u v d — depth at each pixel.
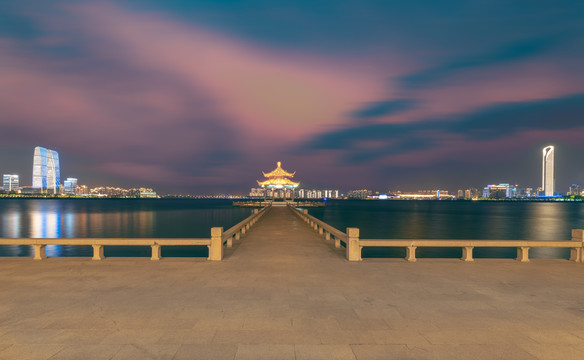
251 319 5.60
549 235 39.53
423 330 5.20
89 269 9.30
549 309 6.20
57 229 43.91
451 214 83.00
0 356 4.27
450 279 8.36
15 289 7.30
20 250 28.95
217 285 7.71
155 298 6.71
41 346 4.57
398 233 40.31
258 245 13.99
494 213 90.25
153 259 10.55
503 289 7.50
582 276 8.72
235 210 93.94
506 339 4.90
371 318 5.68
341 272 9.09
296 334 5.01
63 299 6.62
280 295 6.96
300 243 14.60
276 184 78.50
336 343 4.72
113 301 6.50
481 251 27.95
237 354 4.36
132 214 75.94
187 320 5.54
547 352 4.51
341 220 60.31
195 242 10.66
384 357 4.32
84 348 4.51
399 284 7.88
